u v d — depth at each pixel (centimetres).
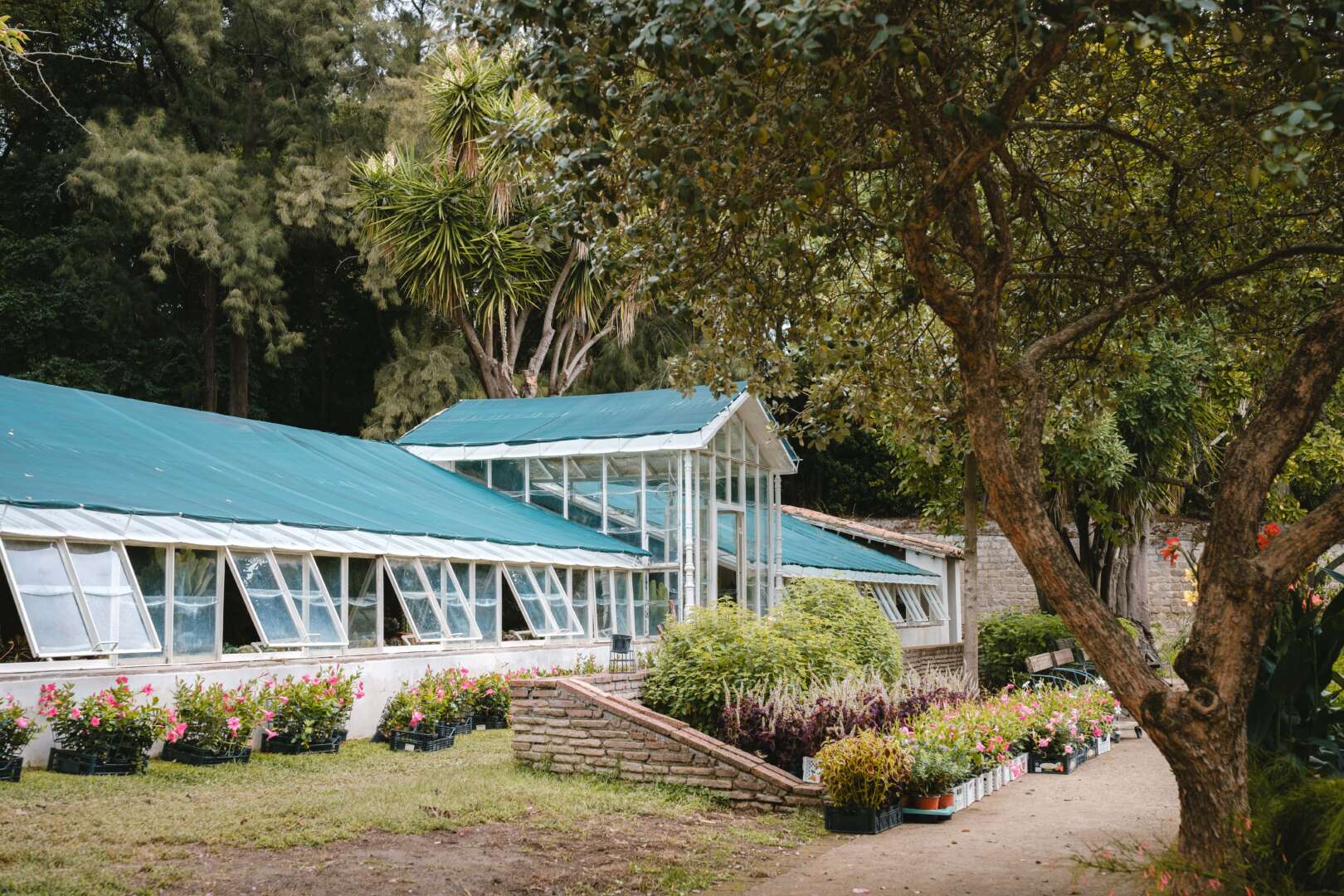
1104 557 2619
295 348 4103
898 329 1075
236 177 3553
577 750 1135
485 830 871
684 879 743
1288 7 626
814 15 541
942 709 1249
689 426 2338
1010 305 1070
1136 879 719
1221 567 643
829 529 3578
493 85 2741
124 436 1653
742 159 743
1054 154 1027
